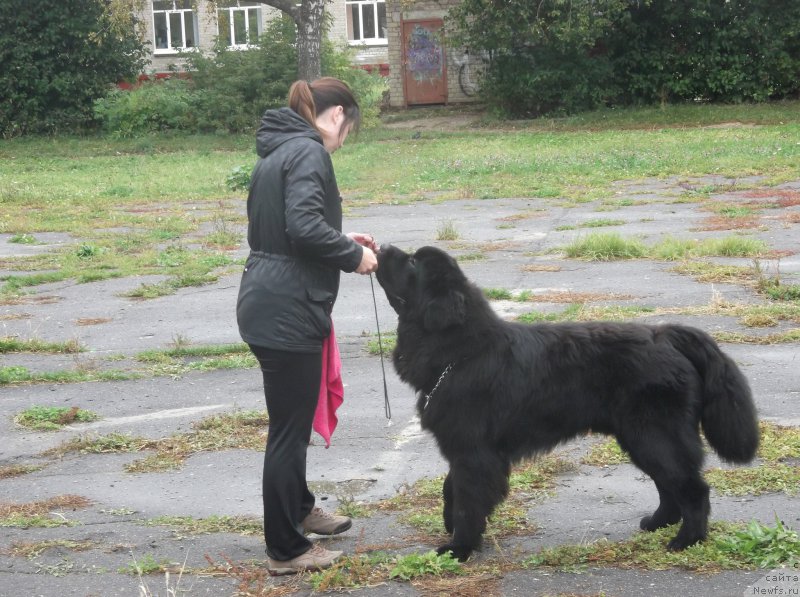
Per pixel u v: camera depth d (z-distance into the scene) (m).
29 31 32.94
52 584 4.18
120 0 29.67
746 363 7.05
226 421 6.37
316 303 4.10
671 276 10.14
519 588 3.96
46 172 25.19
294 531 4.22
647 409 4.12
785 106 30.59
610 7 29.86
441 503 4.95
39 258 13.16
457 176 20.56
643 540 4.33
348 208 16.97
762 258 10.80
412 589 4.00
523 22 30.75
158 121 32.16
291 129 4.13
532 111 32.59
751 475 5.04
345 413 6.51
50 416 6.62
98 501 5.20
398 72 35.41
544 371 4.19
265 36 32.19
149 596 3.95
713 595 3.81
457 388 4.16
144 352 8.17
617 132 27.69
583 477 5.23
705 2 30.67
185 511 5.02
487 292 9.47
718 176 18.58
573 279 10.27
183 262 12.46
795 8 30.92
